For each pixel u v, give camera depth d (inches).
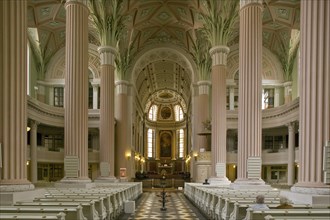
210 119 1211.2
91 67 1223.5
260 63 546.3
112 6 876.6
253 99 537.0
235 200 325.1
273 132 1237.7
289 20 1061.1
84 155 555.5
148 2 1066.1
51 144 1194.0
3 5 319.3
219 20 869.8
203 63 1227.9
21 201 294.8
